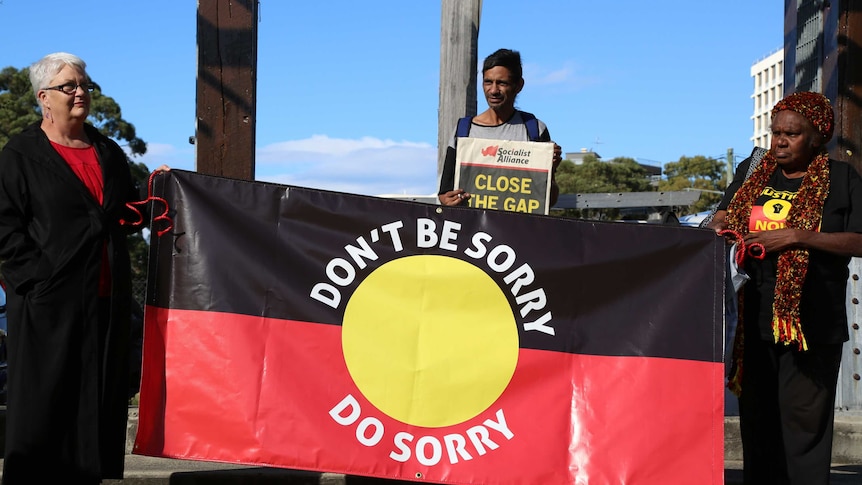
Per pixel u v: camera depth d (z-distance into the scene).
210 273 4.07
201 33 6.02
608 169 58.16
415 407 4.09
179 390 4.02
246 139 6.02
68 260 3.80
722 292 4.17
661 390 4.13
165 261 4.07
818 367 4.09
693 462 4.11
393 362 4.11
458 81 7.28
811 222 4.04
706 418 4.13
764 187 4.23
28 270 3.80
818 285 4.08
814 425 4.11
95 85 4.02
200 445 4.00
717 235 4.20
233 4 6.02
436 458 4.07
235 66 6.02
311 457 4.02
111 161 4.04
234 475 4.71
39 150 3.87
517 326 4.16
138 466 5.04
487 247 4.18
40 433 3.75
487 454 4.09
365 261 4.14
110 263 3.92
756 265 4.17
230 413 4.02
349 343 4.10
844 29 6.48
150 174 4.07
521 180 5.03
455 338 4.14
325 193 4.15
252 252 4.10
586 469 4.09
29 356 3.77
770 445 4.23
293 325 4.09
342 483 4.71
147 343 4.00
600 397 4.13
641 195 16.00
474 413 4.11
